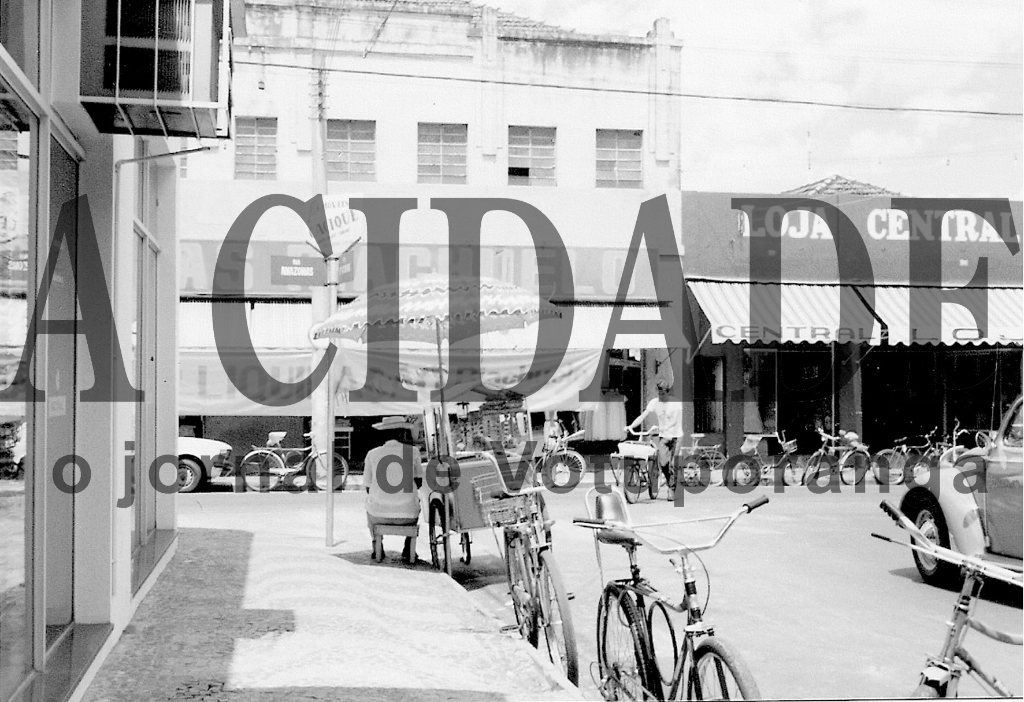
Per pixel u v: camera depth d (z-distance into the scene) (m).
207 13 5.52
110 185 6.08
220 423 20.95
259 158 21.98
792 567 9.86
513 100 22.83
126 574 6.62
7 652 4.40
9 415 4.43
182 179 20.88
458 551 10.99
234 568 9.08
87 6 5.32
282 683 5.34
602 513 4.75
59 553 5.79
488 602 8.38
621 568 9.73
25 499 4.68
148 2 5.44
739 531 12.11
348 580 8.66
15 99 4.59
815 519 13.30
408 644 6.36
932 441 21.73
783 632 7.25
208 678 5.41
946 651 3.92
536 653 6.13
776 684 5.95
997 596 8.52
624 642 4.75
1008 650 6.80
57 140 5.48
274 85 22.05
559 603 5.74
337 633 6.59
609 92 22.84
